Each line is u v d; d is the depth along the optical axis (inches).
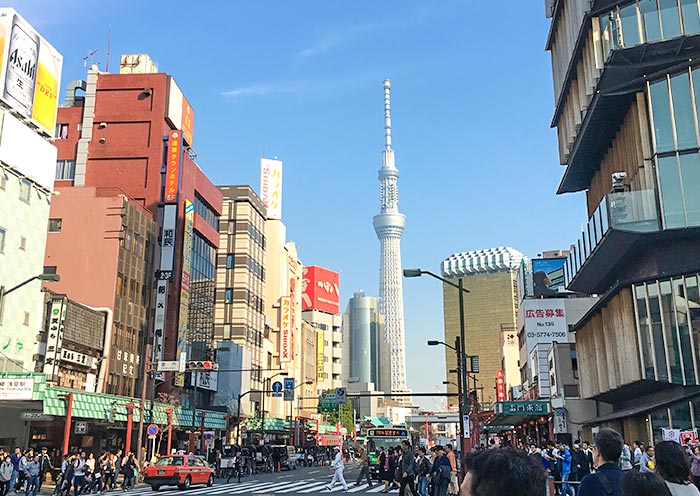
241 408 3024.1
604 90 1392.7
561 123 1936.5
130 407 1670.8
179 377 2311.8
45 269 2041.1
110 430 1919.3
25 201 1599.4
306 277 6314.0
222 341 3034.0
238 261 3339.1
